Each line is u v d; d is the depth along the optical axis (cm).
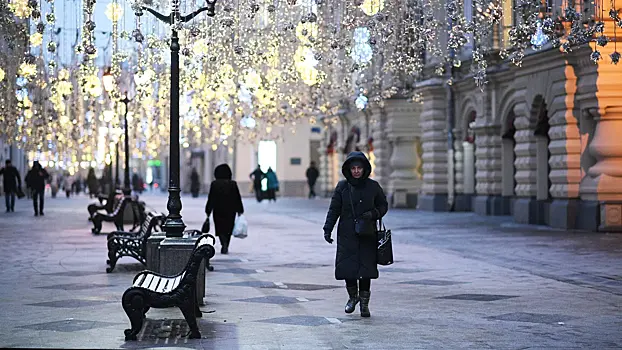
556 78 4628
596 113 4397
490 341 1667
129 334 1661
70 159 8919
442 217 6066
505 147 5972
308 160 11994
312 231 4872
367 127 8225
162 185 18462
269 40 4072
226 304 2134
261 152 12138
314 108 5656
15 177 7300
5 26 3469
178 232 2184
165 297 1673
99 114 6100
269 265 3050
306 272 2836
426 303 2150
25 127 6081
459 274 2767
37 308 2047
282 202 9631
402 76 7169
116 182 6462
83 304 2112
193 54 3922
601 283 2536
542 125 5022
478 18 3491
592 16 4100
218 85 4253
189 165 15350
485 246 3778
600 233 4362
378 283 2541
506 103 5859
